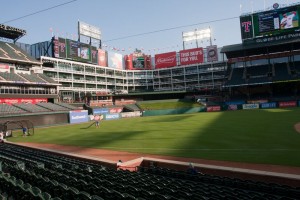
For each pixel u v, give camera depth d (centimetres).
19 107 5725
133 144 2706
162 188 990
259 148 2145
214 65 10394
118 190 1005
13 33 7331
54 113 6025
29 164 1521
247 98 8100
